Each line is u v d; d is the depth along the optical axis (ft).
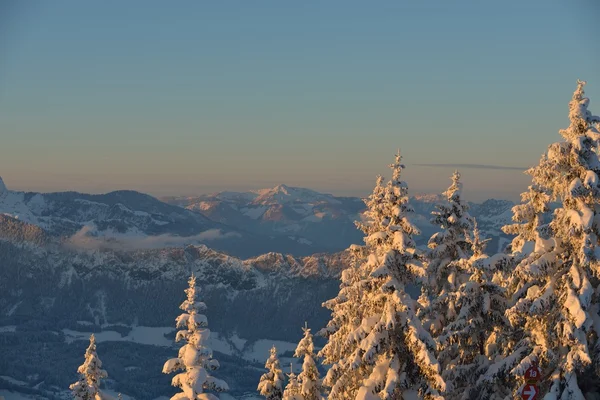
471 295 96.73
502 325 96.17
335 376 93.25
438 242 114.73
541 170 86.74
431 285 114.62
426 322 104.12
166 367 106.52
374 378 87.61
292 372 121.60
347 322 108.47
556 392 81.25
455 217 113.50
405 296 86.79
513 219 98.48
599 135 80.74
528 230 98.48
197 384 102.42
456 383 96.12
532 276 83.56
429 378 84.23
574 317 79.56
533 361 83.25
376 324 87.56
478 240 111.45
